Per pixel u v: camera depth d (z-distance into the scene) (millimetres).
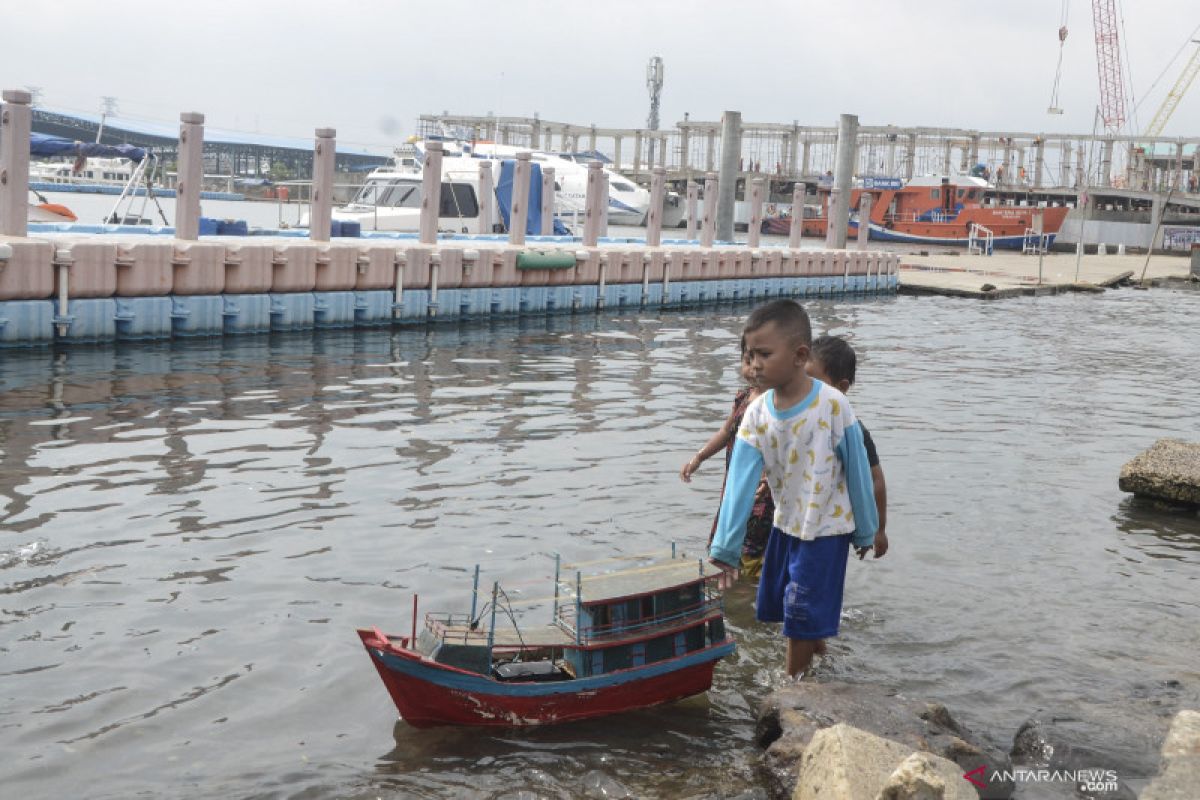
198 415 10977
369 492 8172
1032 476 9633
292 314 19125
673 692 4973
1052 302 34469
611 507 7941
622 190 64312
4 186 15766
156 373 13672
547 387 13812
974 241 64812
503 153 46469
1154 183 107688
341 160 70188
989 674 5305
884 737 4242
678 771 4344
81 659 5133
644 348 18906
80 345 15812
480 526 7352
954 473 9625
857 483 4887
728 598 6277
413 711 4590
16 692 4777
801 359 4785
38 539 6812
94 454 9102
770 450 4926
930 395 14422
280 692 4887
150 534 7000
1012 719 4840
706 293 30719
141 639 5379
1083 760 4309
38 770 4156
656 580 5039
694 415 12062
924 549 7277
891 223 75062
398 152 45938
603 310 26609
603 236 38656
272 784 4125
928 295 36906
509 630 4930
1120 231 83062
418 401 12336
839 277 36344
